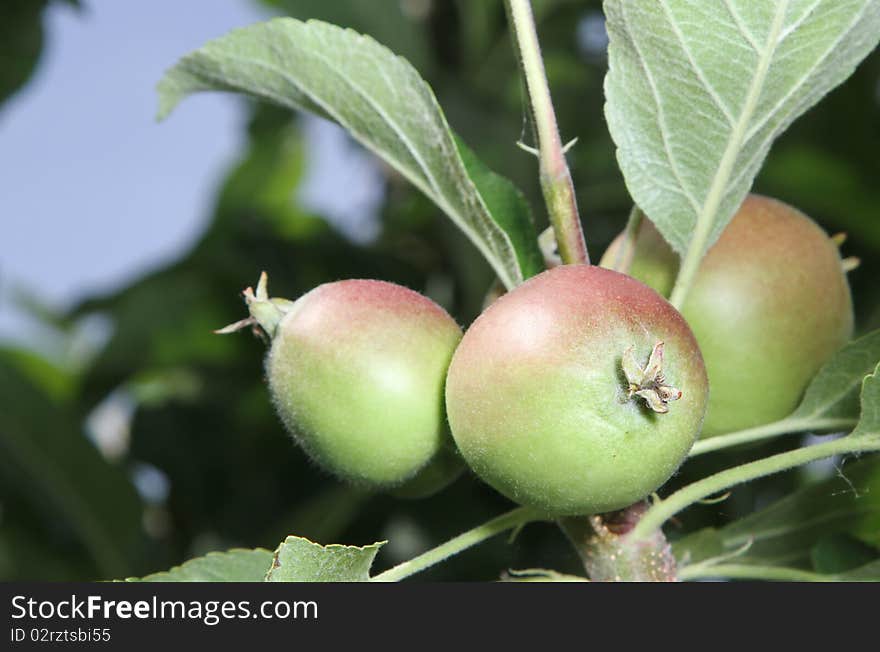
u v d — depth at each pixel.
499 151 0.56
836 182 0.57
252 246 0.64
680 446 0.32
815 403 0.35
